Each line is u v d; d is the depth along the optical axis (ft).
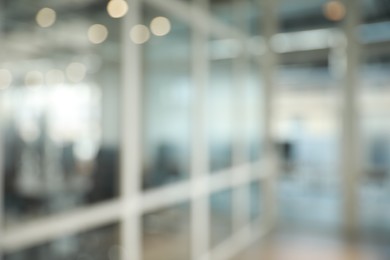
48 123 7.63
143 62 9.92
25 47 7.07
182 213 11.81
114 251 8.97
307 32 18.76
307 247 15.11
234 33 15.11
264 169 17.98
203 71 12.98
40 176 7.32
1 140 6.45
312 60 18.83
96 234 8.42
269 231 17.33
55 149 7.82
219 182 14.05
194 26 12.34
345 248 14.97
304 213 20.07
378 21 17.15
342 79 17.87
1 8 6.59
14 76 6.81
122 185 9.25
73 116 8.26
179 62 11.61
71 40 8.22
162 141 10.82
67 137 8.14
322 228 17.83
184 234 11.89
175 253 11.43
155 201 10.43
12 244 6.43
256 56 17.13
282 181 19.90
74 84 8.34
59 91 7.93
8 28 6.73
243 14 15.83
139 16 9.72
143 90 9.94
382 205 17.98
